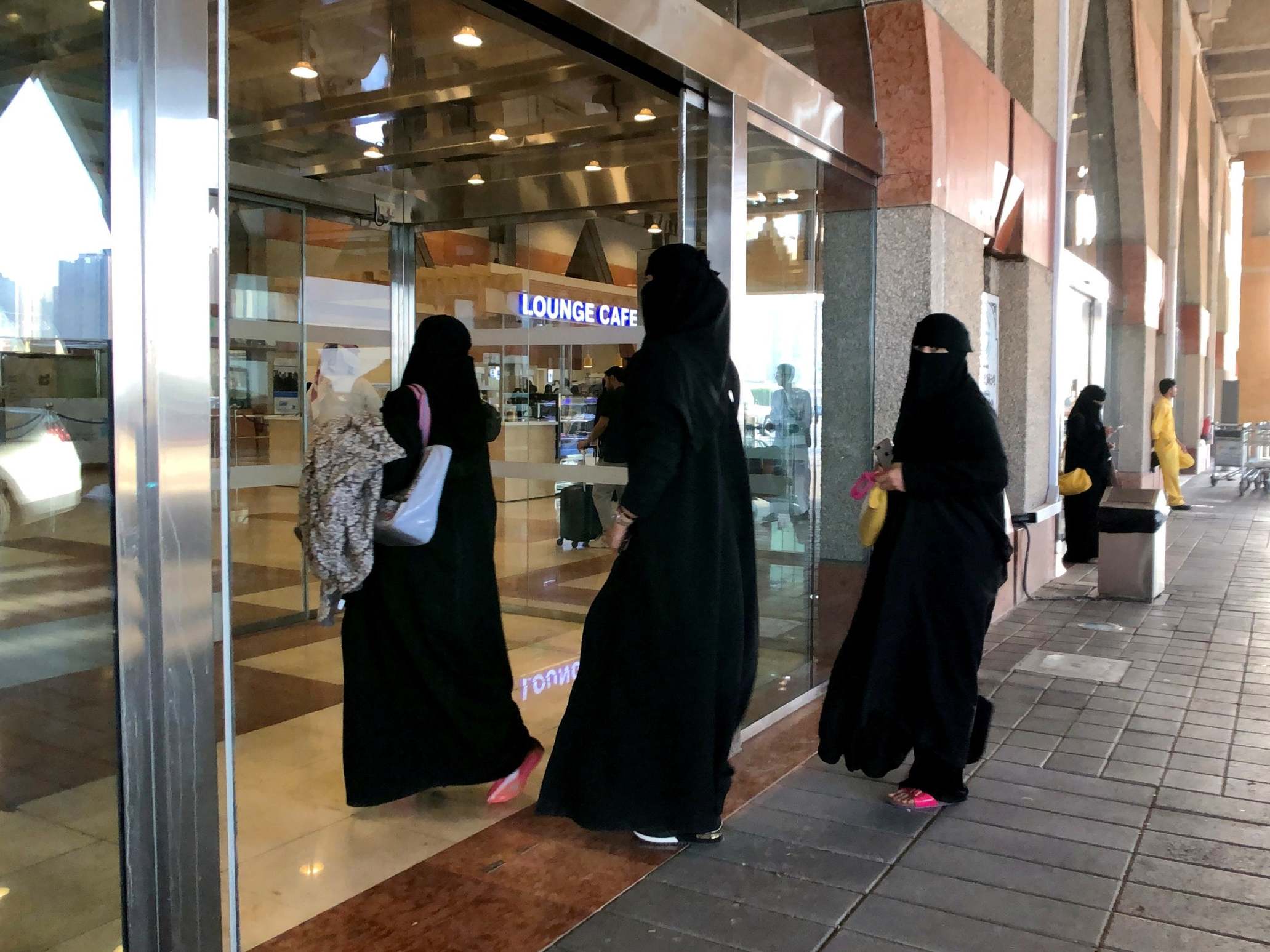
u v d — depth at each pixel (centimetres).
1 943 194
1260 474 1841
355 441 320
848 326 553
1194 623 699
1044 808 363
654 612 305
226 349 209
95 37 189
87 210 189
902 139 550
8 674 188
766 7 470
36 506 188
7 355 183
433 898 287
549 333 670
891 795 368
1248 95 2514
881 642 346
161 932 204
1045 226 818
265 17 468
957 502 345
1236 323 3247
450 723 341
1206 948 265
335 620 650
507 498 705
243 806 354
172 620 202
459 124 551
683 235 405
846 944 265
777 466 474
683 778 309
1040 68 797
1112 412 1427
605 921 275
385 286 701
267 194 600
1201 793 378
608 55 367
